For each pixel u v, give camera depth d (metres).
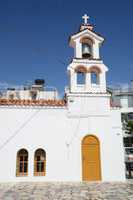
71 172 19.28
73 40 21.58
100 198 12.95
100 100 20.72
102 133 20.20
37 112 19.94
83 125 20.16
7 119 19.55
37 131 19.62
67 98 20.50
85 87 20.84
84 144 19.88
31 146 19.31
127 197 13.21
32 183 18.11
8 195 13.70
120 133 20.38
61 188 16.02
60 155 19.45
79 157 19.61
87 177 19.38
